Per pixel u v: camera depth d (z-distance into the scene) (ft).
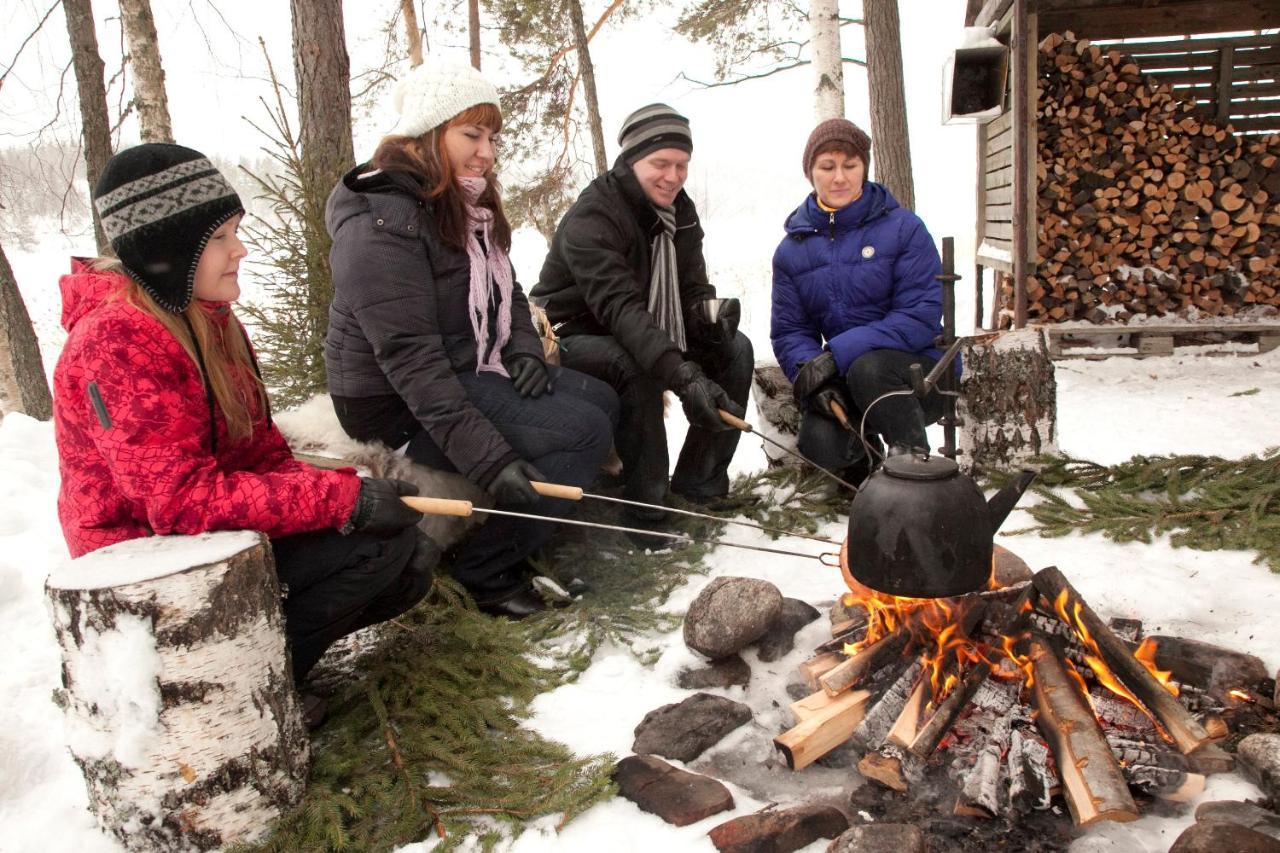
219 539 6.27
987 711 6.72
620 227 10.43
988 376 11.79
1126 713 6.62
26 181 29.96
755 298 38.60
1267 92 22.21
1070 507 10.88
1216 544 9.61
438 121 8.46
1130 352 21.27
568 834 6.20
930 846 5.86
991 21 21.75
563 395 9.39
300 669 7.41
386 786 6.64
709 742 7.19
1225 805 5.76
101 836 6.30
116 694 5.74
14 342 25.44
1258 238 21.09
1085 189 21.72
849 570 7.02
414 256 8.43
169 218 6.05
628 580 9.89
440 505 7.16
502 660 8.20
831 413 11.53
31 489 14.24
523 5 32.01
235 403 6.86
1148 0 21.48
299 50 17.26
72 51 24.72
